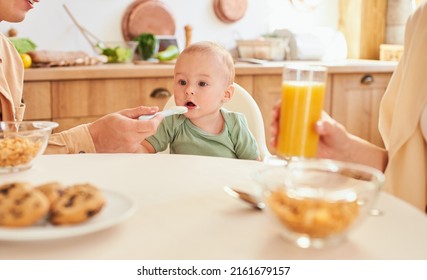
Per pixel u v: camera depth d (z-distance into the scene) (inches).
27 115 93.9
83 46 118.0
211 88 63.5
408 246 27.9
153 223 30.4
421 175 47.0
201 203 34.0
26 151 40.4
